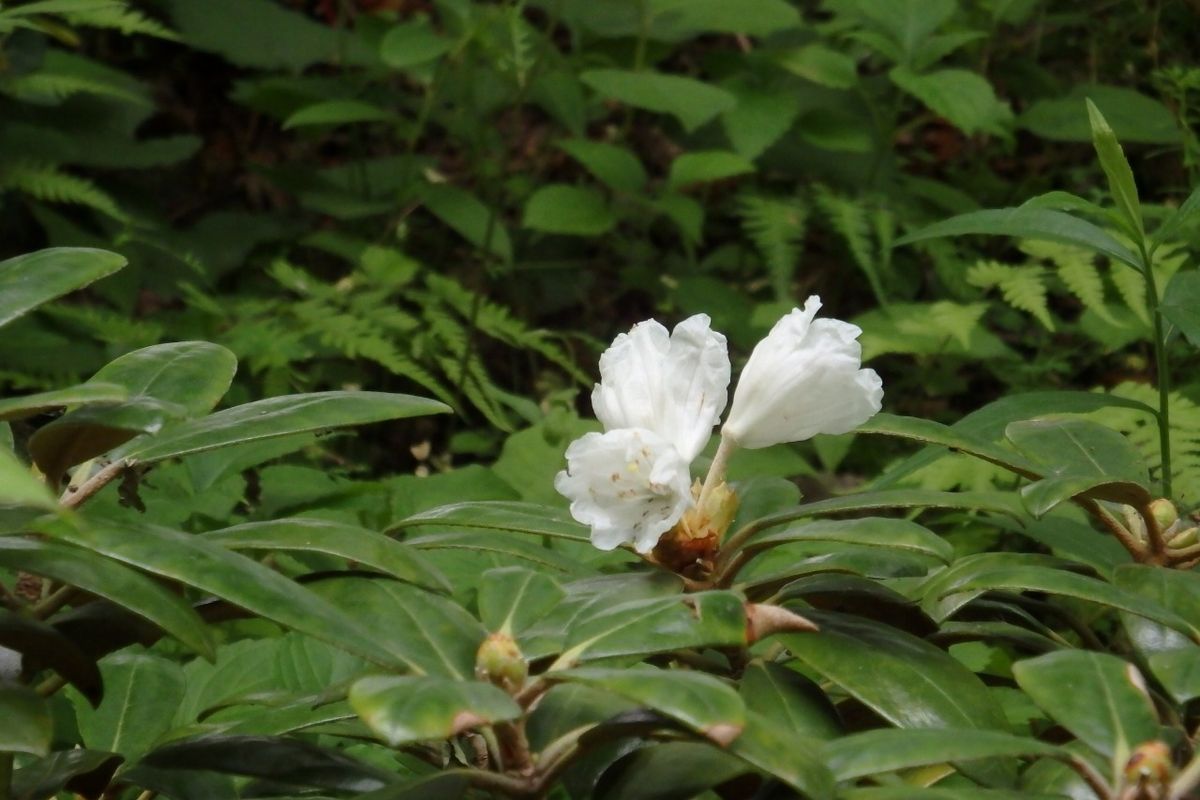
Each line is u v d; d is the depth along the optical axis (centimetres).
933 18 302
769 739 123
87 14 296
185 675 154
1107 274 268
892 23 302
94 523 126
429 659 127
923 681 131
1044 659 127
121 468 131
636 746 132
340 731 139
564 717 129
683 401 134
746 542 135
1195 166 271
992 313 313
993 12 332
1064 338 300
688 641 126
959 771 131
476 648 128
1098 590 131
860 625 133
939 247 306
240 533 131
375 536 132
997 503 134
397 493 193
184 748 134
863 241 293
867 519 133
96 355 288
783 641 132
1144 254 147
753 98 317
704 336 133
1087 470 143
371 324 280
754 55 338
